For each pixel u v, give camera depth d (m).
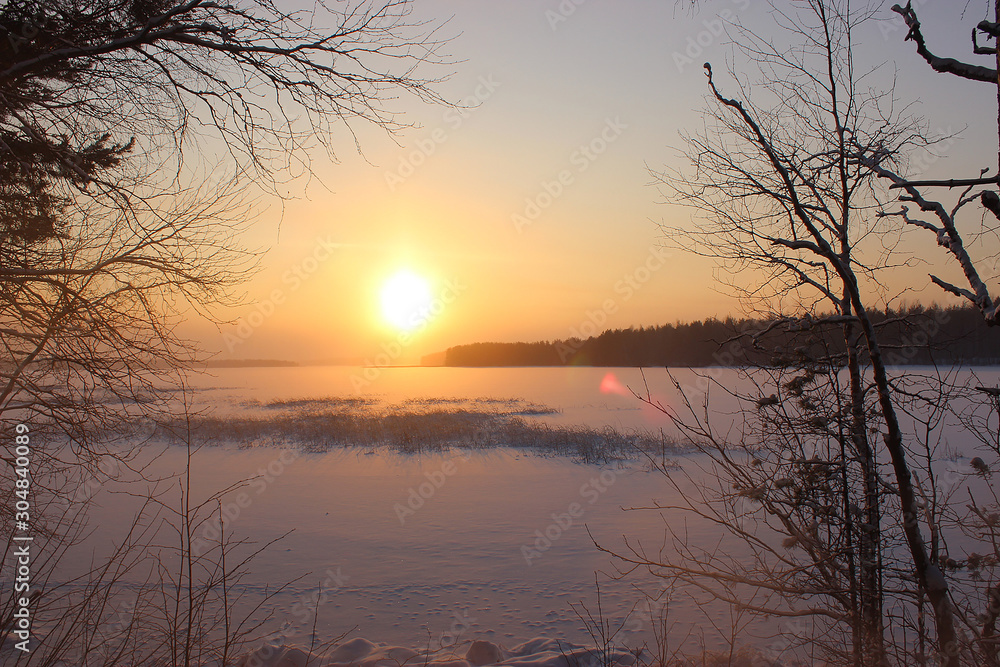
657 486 13.02
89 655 4.08
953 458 12.20
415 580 7.21
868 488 4.19
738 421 21.52
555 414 31.00
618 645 5.33
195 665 4.34
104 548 8.08
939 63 2.72
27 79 4.11
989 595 3.38
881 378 3.57
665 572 7.38
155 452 18.38
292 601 6.50
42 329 4.18
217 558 7.96
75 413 4.44
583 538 9.05
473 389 57.09
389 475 14.86
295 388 67.06
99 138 4.59
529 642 5.28
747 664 4.71
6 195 4.19
